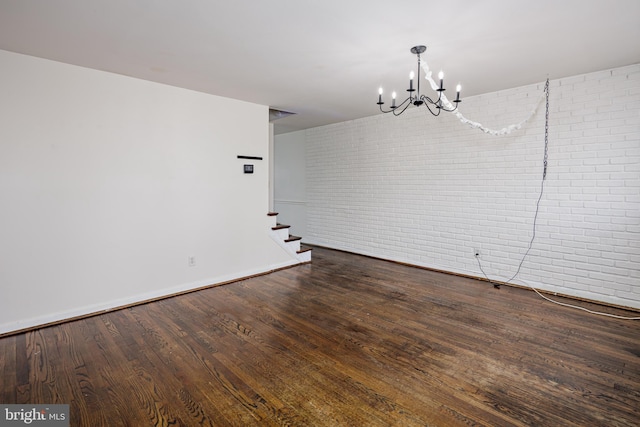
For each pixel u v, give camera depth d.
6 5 1.87
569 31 2.24
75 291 2.89
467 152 4.01
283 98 3.95
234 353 2.27
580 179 3.23
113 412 1.69
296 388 1.89
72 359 2.20
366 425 1.59
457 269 4.19
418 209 4.55
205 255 3.77
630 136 2.95
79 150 2.88
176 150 3.49
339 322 2.78
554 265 3.44
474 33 2.27
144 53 2.59
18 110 2.59
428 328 2.66
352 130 5.34
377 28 2.19
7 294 2.58
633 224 2.97
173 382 1.95
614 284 3.09
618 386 1.89
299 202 6.43
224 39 2.35
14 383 1.93
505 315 2.91
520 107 3.56
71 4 1.87
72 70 2.83
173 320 2.84
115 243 3.11
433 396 1.81
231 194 3.98
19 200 2.61
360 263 4.82
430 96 3.94
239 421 1.63
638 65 2.89
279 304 3.20
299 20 2.08
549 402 1.75
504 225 3.76
